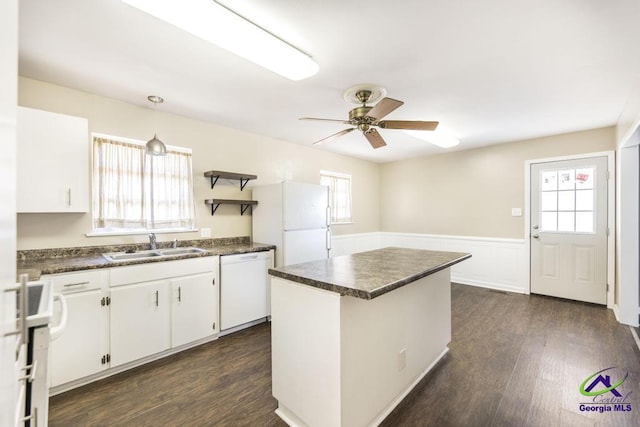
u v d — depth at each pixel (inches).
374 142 111.7
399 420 67.2
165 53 75.9
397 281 59.3
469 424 65.5
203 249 118.3
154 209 115.9
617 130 128.3
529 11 60.2
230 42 65.4
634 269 117.3
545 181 156.3
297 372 65.3
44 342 38.4
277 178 159.9
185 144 124.2
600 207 140.3
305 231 135.9
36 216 91.5
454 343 104.4
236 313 116.0
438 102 107.7
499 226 172.2
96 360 82.9
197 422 67.4
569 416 67.2
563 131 145.1
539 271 159.2
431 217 202.1
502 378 82.5
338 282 58.0
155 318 94.2
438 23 64.1
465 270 185.5
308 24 64.2
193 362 93.9
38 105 90.7
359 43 71.4
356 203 212.4
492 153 174.4
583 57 77.6
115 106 106.0
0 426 19.3
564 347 99.8
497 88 96.1
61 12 59.9
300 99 105.3
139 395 77.1
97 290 83.4
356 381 59.8
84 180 91.3
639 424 64.4
